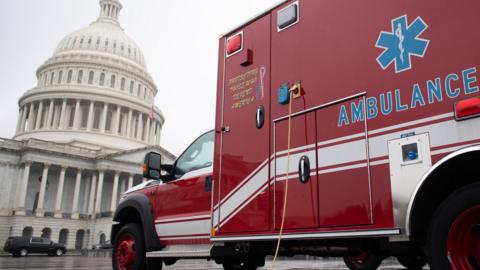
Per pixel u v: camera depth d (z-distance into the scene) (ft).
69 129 240.94
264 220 13.48
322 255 14.80
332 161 11.75
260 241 14.03
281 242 14.05
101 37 282.77
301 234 12.16
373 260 20.48
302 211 12.26
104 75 263.49
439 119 9.59
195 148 19.08
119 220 22.49
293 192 12.66
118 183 228.43
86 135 239.71
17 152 201.87
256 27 15.46
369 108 11.11
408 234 9.73
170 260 20.49
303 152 12.62
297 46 13.64
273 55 14.47
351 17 12.11
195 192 17.71
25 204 209.67
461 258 9.25
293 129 13.11
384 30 11.17
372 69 11.27
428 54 10.10
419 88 10.12
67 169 215.31
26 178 196.54
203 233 16.76
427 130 9.77
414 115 10.10
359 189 10.92
